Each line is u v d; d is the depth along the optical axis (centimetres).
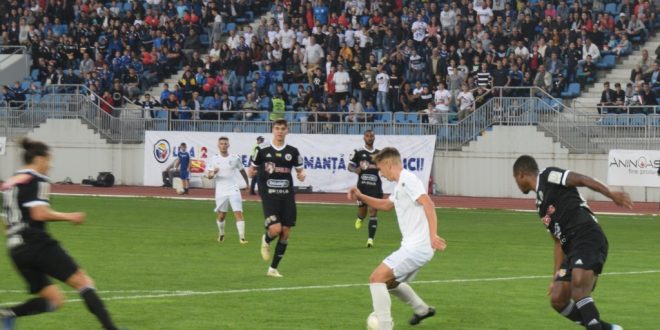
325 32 6200
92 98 6056
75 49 6606
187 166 5366
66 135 6056
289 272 2506
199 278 2388
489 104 5353
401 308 1989
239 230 3177
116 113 5975
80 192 5438
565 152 5175
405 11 6144
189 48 6556
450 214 4384
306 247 3095
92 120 6012
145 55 6494
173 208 4525
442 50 5781
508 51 5716
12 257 1526
